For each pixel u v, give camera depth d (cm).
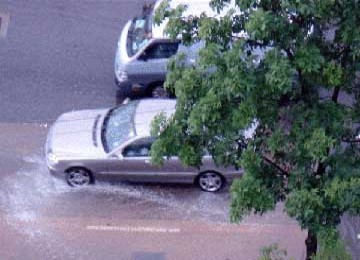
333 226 2048
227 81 1925
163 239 3197
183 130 2172
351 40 1933
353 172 2033
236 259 3100
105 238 3200
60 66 4172
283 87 1870
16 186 3462
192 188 3431
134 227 3253
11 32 4403
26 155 3644
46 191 3431
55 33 4397
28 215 3306
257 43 1969
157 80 3844
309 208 1978
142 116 3422
